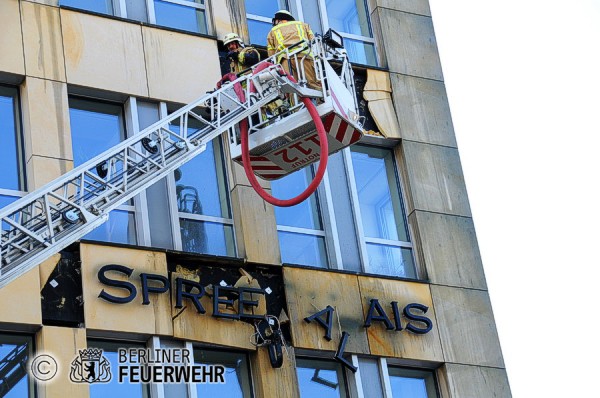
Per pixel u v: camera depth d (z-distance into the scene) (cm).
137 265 2556
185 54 2841
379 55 3147
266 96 2442
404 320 2798
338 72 2997
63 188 2555
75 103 2717
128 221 2650
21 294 2433
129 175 2297
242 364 2622
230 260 2664
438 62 3177
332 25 3141
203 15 2962
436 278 2888
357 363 2727
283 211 2841
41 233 2156
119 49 2769
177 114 2367
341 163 2958
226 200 2786
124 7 2861
